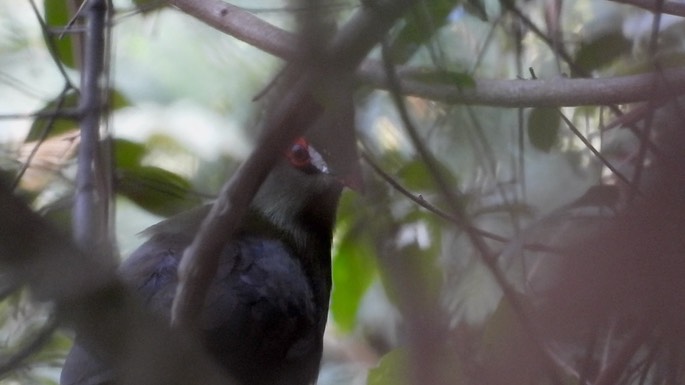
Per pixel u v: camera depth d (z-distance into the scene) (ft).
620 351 22.39
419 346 22.04
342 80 15.07
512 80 24.66
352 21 14.85
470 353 22.59
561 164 31.86
